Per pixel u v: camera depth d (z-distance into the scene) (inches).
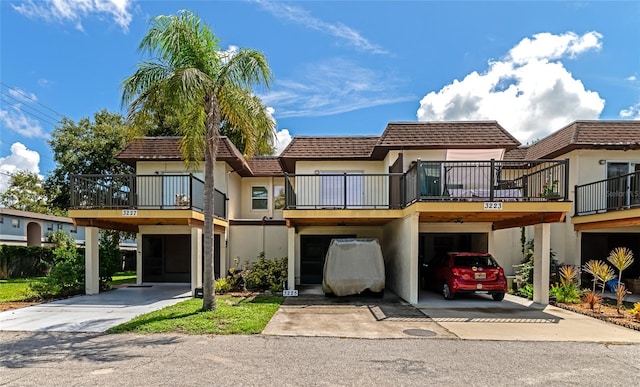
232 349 253.3
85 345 263.1
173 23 346.3
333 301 454.6
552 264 540.4
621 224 480.1
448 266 470.3
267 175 738.2
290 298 475.8
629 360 237.5
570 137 556.7
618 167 562.6
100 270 541.0
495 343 273.3
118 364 223.5
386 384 195.8
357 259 480.1
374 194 623.2
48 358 234.8
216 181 636.7
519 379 204.2
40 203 1611.7
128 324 318.7
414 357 239.6
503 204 408.5
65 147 851.4
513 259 615.5
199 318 337.4
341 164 630.5
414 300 436.1
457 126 559.5
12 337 285.4
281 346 261.4
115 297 483.5
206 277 374.0
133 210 481.4
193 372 210.4
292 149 622.2
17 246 858.8
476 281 447.2
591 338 288.5
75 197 487.8
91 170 858.8
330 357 238.1
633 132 556.1
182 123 402.3
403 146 534.0
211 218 375.2
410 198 454.0
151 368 216.5
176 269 655.1
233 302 438.0
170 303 435.5
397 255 516.7
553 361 234.5
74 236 1285.7
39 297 477.7
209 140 372.2
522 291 498.0
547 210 406.3
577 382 200.7
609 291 552.4
